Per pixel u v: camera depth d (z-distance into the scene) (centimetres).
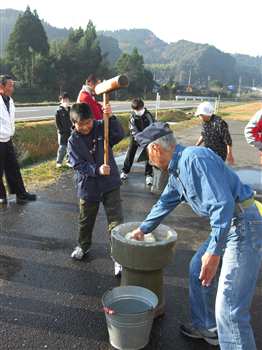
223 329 311
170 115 3180
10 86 720
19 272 493
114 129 490
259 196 862
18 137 1380
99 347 365
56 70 7475
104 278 487
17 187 755
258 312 425
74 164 481
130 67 8825
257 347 370
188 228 659
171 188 350
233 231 309
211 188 289
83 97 674
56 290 457
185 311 424
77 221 670
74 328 391
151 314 349
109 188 485
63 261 525
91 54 8150
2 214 687
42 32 8519
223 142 698
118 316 339
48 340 372
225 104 6419
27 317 405
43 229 629
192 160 296
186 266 524
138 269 380
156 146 314
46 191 832
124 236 397
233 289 305
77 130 475
